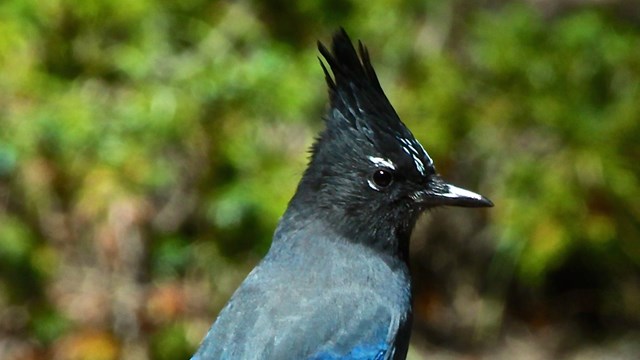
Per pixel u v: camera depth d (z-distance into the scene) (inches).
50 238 548.1
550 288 594.6
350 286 358.0
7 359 539.2
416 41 579.8
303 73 545.6
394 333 359.6
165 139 533.6
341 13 576.4
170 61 548.1
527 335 584.4
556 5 599.8
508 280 584.7
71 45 553.6
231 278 544.7
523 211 566.6
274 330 344.8
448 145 561.6
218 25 561.6
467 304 584.7
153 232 546.6
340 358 349.4
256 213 531.2
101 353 535.5
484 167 574.2
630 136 575.8
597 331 587.8
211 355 343.0
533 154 574.6
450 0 588.4
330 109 364.8
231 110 538.3
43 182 536.4
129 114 534.3
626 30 589.6
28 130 531.2
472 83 579.5
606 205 566.6
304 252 359.9
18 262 541.0
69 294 547.2
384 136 362.6
